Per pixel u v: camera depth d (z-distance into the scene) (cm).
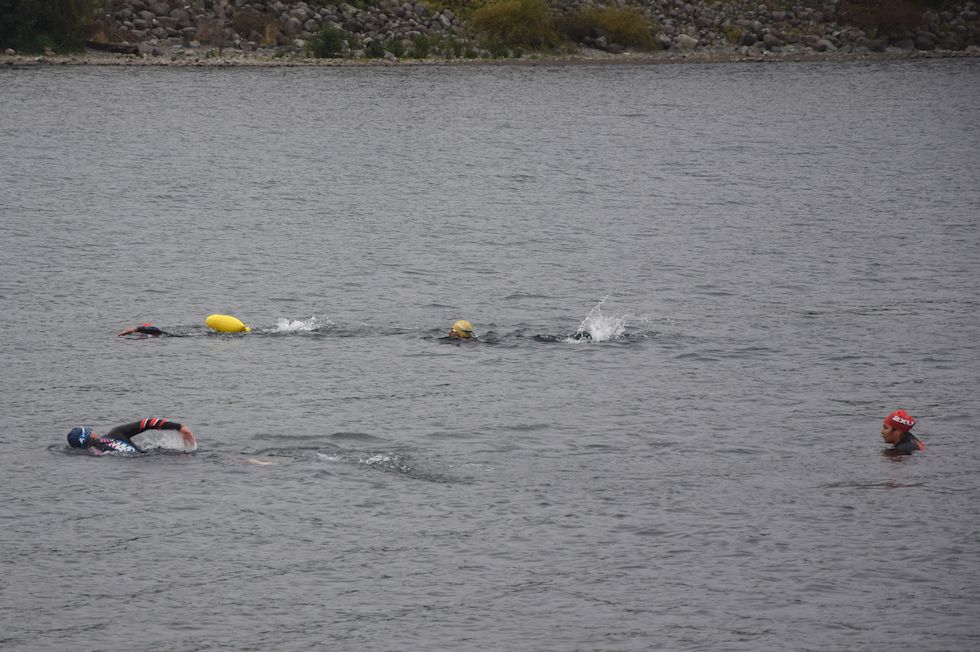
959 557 6156
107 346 10012
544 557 6175
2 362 9500
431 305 11638
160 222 15588
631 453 7631
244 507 6750
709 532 6462
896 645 5366
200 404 8519
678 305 11719
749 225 15950
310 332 10550
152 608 5681
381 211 16725
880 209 17038
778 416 8388
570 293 12194
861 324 10981
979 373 9469
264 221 15838
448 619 5588
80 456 7488
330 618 5597
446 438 7869
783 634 5456
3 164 19925
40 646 5356
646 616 5609
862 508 6762
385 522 6569
